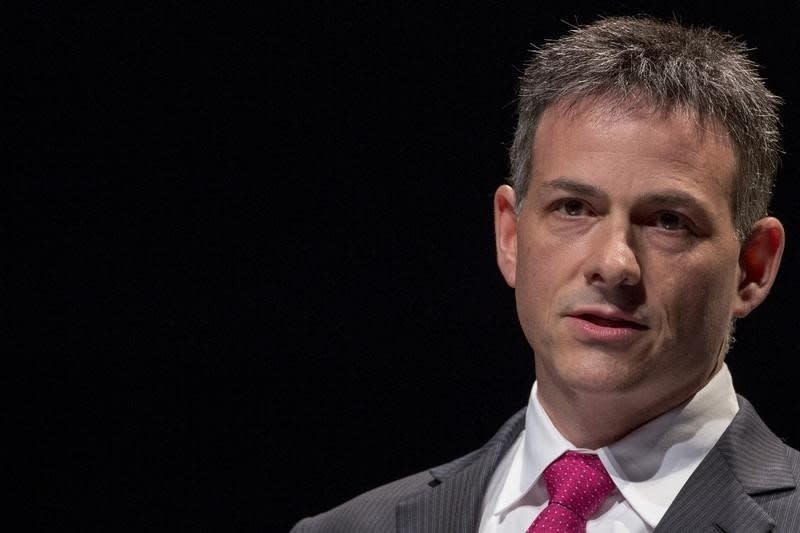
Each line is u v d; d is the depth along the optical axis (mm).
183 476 10594
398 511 5988
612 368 5223
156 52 10898
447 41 10688
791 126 9914
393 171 10750
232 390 10688
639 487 5453
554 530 5414
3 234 10922
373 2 10812
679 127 5238
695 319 5273
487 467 6020
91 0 10898
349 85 10836
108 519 10555
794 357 9742
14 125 10969
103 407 10688
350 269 10727
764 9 9984
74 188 10938
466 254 10555
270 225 10828
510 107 10508
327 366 10656
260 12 10891
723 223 5309
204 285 10812
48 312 10812
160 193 10891
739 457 5469
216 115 10883
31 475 10594
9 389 10703
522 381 10367
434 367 10531
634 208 5211
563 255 5328
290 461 10570
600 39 5586
